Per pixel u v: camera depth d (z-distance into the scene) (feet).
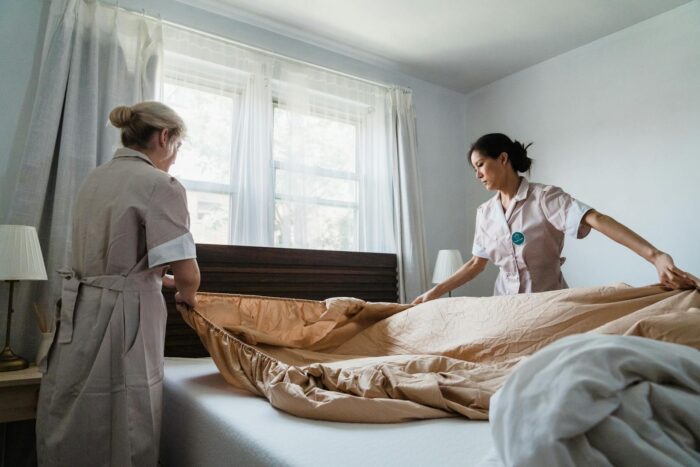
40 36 6.91
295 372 3.65
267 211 8.52
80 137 6.63
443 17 9.18
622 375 1.80
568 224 5.49
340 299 5.91
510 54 10.69
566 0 8.64
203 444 3.42
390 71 11.42
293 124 9.20
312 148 9.41
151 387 3.61
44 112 6.41
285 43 9.59
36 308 5.74
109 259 3.59
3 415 4.98
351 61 10.66
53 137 6.41
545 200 5.90
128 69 7.28
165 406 4.42
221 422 3.19
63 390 3.43
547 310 4.30
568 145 10.39
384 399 3.10
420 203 10.86
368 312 6.02
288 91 9.24
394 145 10.73
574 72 10.39
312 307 5.78
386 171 10.53
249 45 8.74
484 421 3.00
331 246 9.61
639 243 4.46
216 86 8.39
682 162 8.51
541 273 6.19
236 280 7.64
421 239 10.71
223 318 5.08
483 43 10.20
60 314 3.72
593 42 10.09
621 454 1.63
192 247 3.84
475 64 11.20
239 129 8.51
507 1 8.65
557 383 1.76
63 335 3.59
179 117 4.29
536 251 6.10
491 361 4.37
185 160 7.91
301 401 3.21
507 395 1.88
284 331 5.47
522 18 9.21
